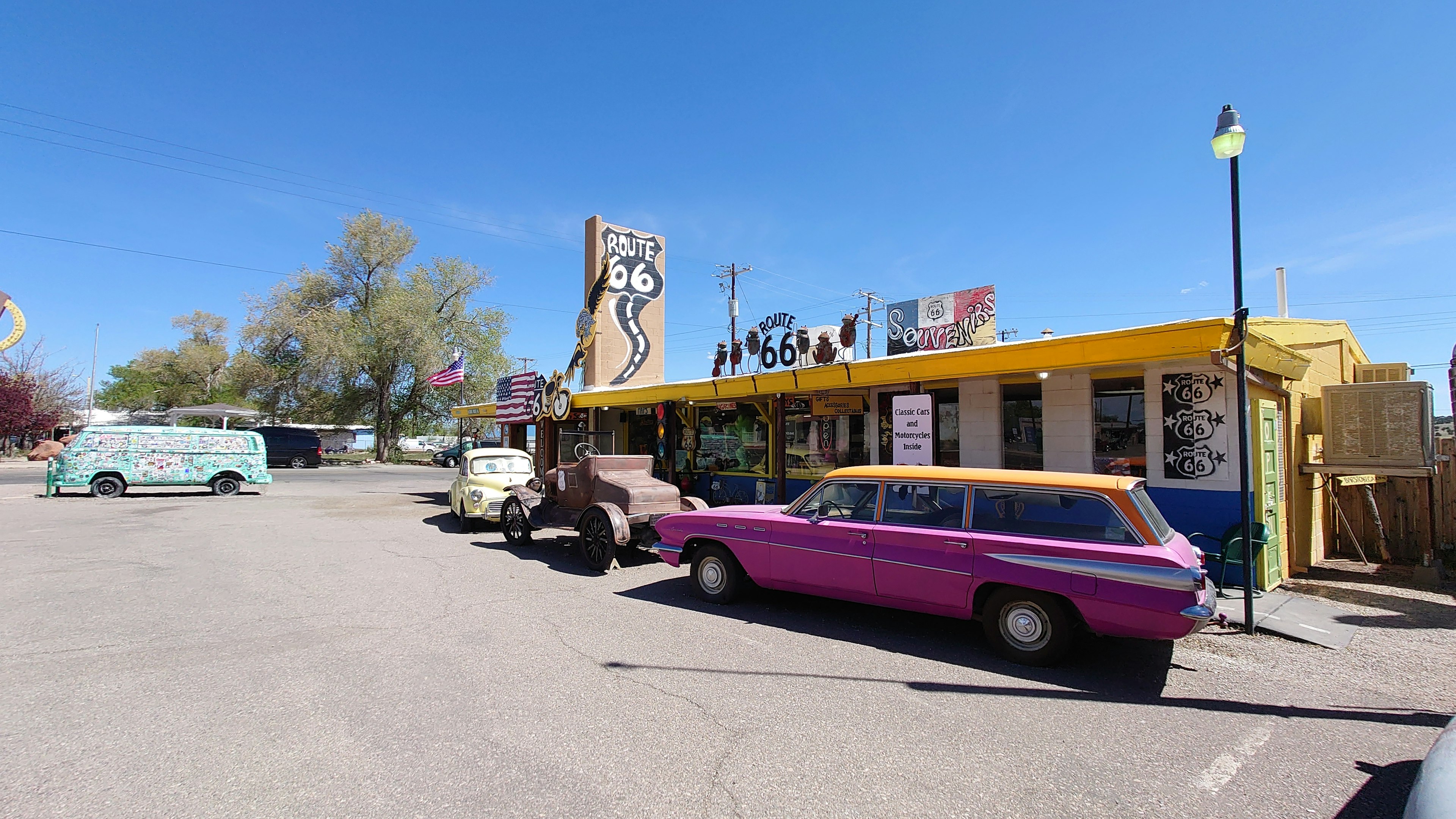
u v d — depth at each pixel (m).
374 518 14.45
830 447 12.76
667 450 14.23
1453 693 4.72
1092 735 3.96
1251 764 3.62
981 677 4.91
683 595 7.37
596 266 17.11
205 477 19.31
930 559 5.58
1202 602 4.55
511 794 3.15
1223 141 6.02
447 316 43.50
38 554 9.66
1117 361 7.47
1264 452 7.85
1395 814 3.13
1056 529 5.24
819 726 4.00
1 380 32.84
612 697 4.39
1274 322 9.20
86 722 3.91
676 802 3.11
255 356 41.62
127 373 65.12
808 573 6.26
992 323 12.38
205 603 6.78
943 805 3.14
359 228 41.94
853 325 12.32
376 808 3.00
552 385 16.62
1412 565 9.41
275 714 4.05
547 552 10.17
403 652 5.26
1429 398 8.70
